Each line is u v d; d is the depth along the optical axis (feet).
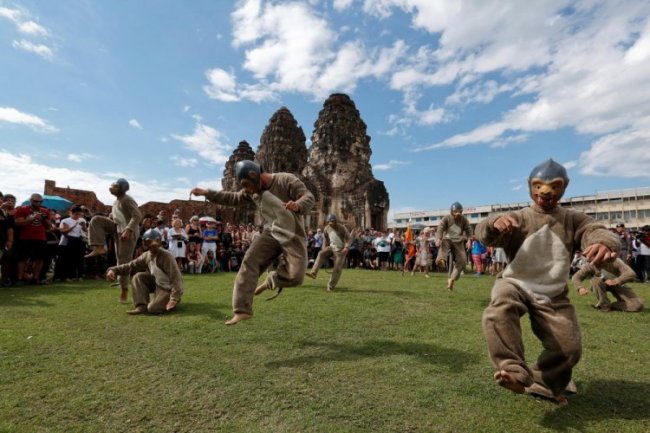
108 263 42.75
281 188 15.38
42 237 33.65
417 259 49.88
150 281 21.30
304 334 16.71
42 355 13.37
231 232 63.52
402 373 12.14
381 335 16.69
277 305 23.66
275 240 15.39
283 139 159.12
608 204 208.03
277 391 10.69
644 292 33.47
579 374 12.27
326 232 32.27
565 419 9.28
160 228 49.96
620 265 23.93
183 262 49.32
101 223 26.81
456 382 11.43
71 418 9.11
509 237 10.72
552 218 10.33
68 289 29.94
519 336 9.17
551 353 9.87
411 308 23.02
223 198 16.84
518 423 9.07
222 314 20.63
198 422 9.00
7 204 32.32
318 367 12.62
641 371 12.55
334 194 140.46
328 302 24.90
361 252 72.13
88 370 12.10
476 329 17.84
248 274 14.96
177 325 18.04
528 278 10.30
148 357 13.43
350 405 9.89
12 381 11.14
